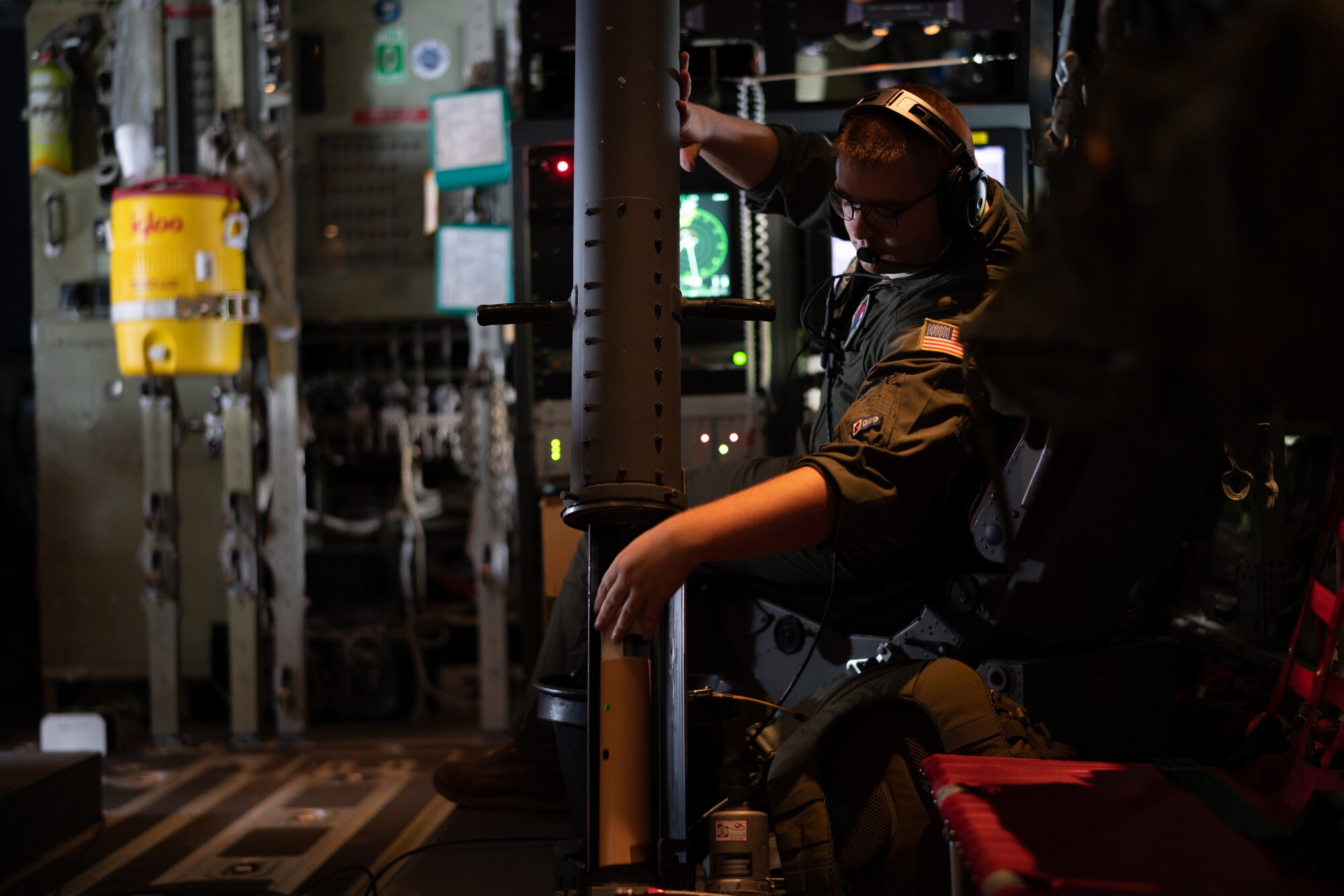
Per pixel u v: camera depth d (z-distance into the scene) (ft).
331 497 12.65
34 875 6.40
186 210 10.43
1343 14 2.16
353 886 6.52
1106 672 5.63
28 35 11.78
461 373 12.31
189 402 12.04
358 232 12.21
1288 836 3.01
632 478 4.23
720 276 9.08
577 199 4.52
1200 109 2.27
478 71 11.23
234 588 10.96
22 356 13.24
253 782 9.41
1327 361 2.28
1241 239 2.19
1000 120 8.89
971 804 3.44
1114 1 3.13
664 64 4.53
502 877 5.70
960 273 5.40
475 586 12.15
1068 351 2.59
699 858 4.89
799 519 4.22
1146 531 5.28
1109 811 3.38
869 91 9.90
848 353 5.93
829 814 4.76
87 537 11.89
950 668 4.72
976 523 5.32
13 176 13.56
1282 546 7.03
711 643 6.67
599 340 4.32
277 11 11.03
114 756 10.55
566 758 5.00
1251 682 6.63
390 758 10.33
